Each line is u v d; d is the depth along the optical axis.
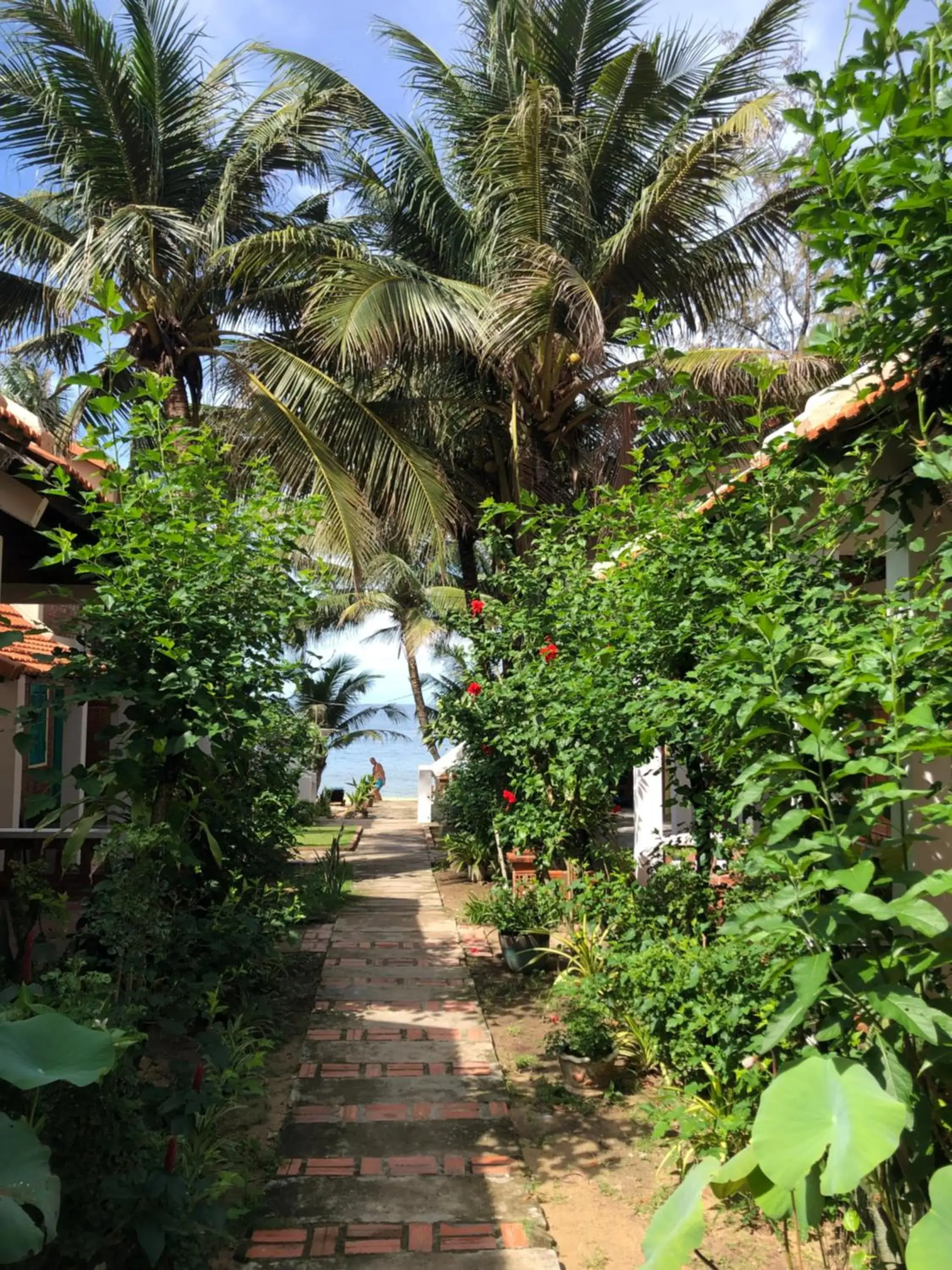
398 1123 4.64
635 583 4.95
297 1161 4.23
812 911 2.54
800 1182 1.95
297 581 6.02
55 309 11.52
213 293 11.75
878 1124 1.76
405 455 10.91
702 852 4.95
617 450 10.95
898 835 3.13
